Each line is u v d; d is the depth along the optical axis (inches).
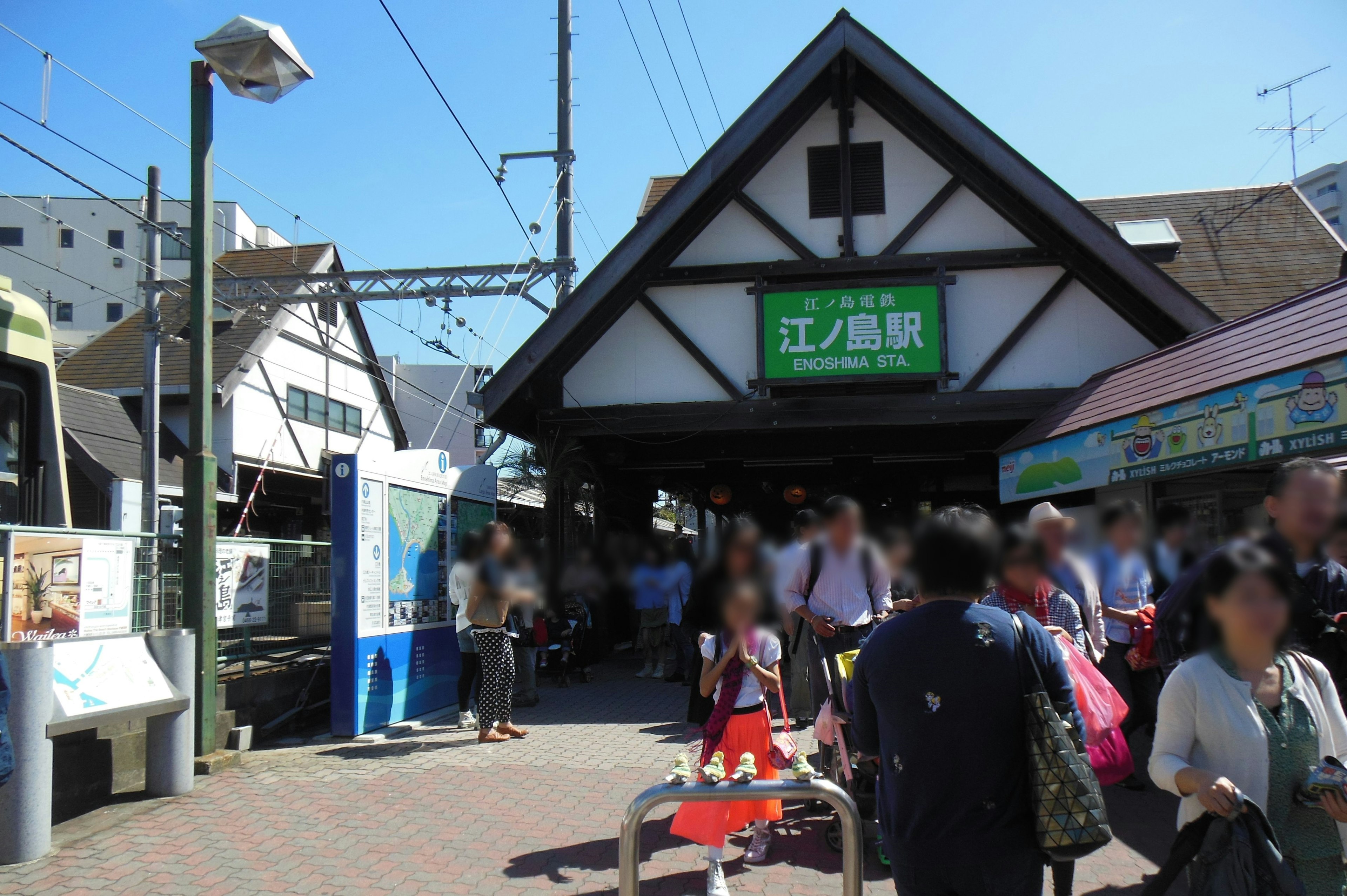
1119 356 440.5
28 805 183.5
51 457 324.5
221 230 1694.1
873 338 441.4
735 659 179.6
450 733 313.0
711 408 455.8
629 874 104.0
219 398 820.0
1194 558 222.4
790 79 441.7
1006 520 444.8
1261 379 256.4
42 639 210.8
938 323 439.2
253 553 305.0
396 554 327.3
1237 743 102.0
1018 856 96.3
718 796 105.2
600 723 332.2
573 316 442.3
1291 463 133.9
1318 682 108.4
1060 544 194.2
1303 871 102.0
